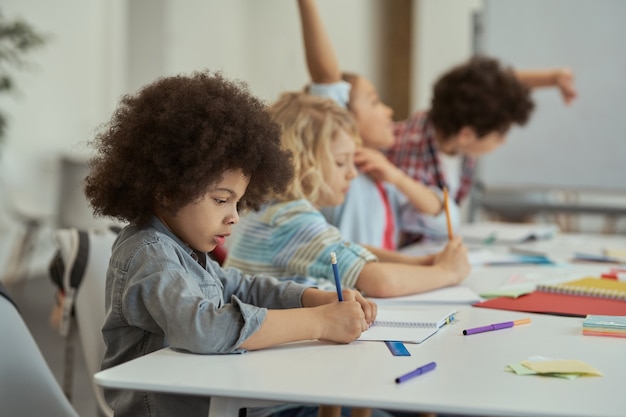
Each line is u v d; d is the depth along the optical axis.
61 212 4.16
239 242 1.57
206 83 1.11
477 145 2.50
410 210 2.38
